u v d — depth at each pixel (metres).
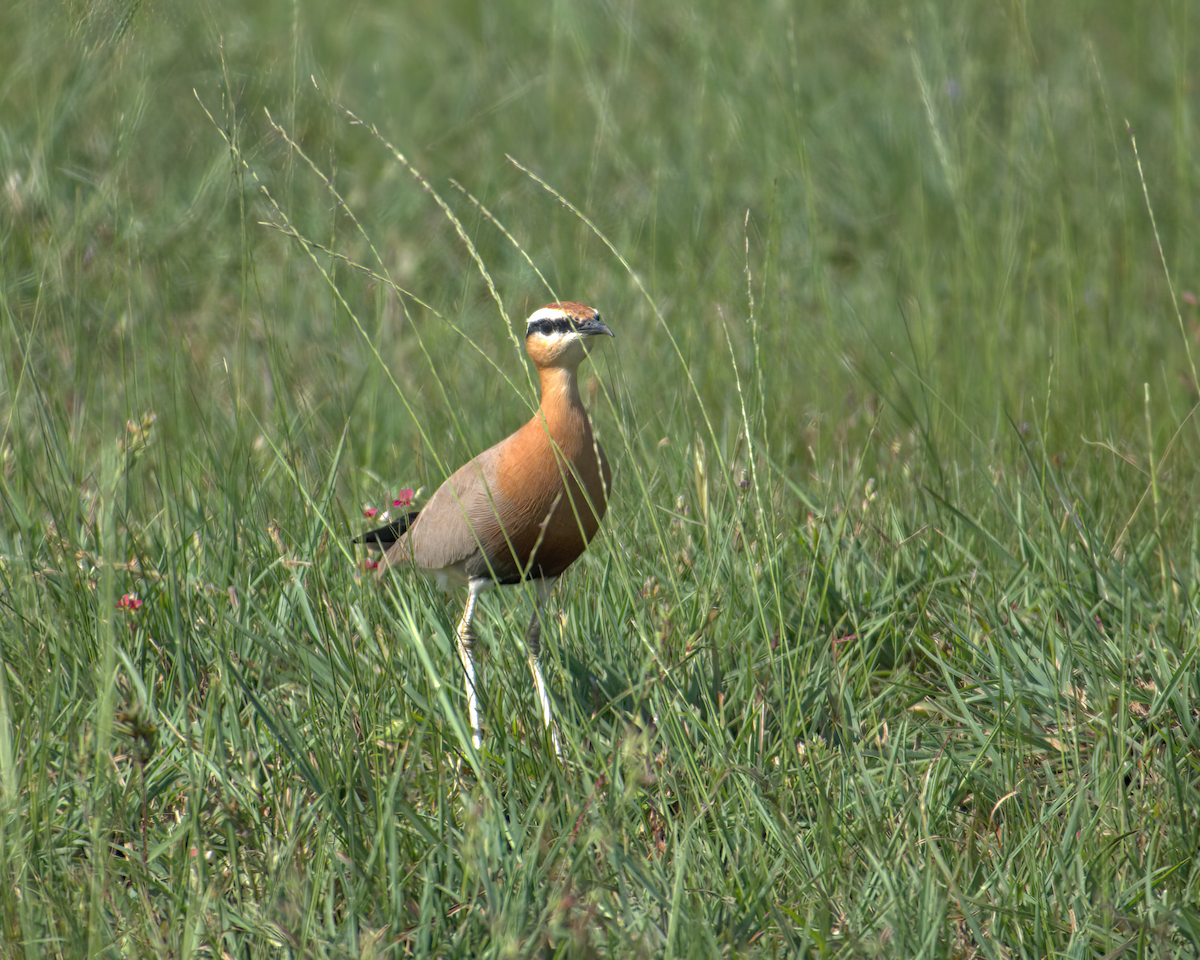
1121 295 15.09
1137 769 7.73
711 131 18.03
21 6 15.98
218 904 6.29
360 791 7.47
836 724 8.01
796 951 6.11
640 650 8.71
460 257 16.23
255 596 9.02
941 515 10.50
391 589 8.81
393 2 23.84
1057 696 7.94
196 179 15.93
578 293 14.84
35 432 11.09
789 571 9.55
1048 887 6.61
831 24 21.34
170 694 8.03
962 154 16.80
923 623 9.30
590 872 6.59
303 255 15.43
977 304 13.56
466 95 19.83
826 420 12.66
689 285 14.45
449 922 6.47
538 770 7.50
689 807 6.91
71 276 13.02
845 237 17.47
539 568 8.73
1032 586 9.48
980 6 20.36
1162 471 11.36
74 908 6.22
